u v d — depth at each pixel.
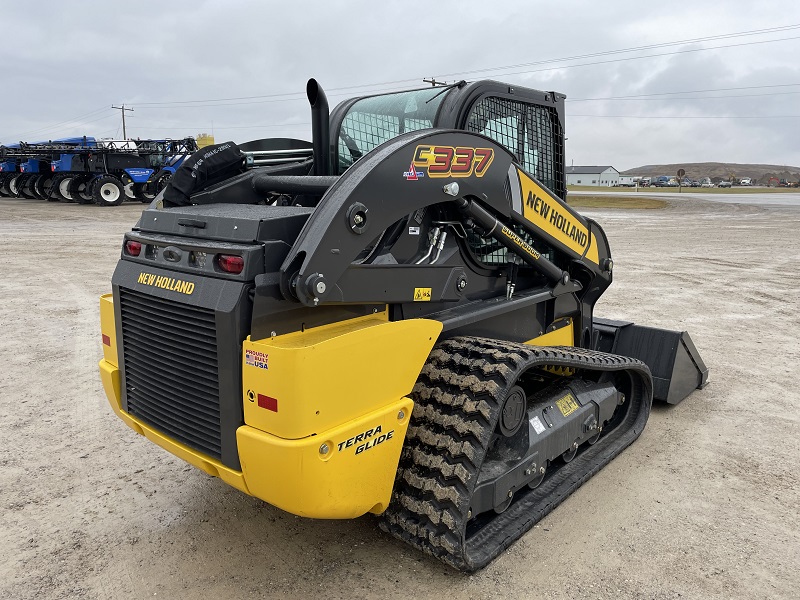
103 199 22.78
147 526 3.05
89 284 8.96
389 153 2.52
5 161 25.53
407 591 2.57
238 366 2.27
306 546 2.88
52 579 2.65
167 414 2.64
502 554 2.82
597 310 7.77
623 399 4.19
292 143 3.71
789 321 7.25
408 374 2.58
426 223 2.94
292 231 2.39
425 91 3.39
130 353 2.83
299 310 2.37
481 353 2.86
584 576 2.67
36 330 6.52
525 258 3.45
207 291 2.33
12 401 4.61
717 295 8.77
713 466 3.70
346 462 2.34
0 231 15.12
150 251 2.69
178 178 3.15
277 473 2.21
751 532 3.01
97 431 4.12
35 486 3.42
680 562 2.77
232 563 2.76
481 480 2.82
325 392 2.22
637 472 3.62
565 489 3.28
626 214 26.61
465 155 2.89
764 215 25.69
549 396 3.42
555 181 3.97
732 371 5.46
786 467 3.69
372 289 2.56
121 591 2.58
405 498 2.71
